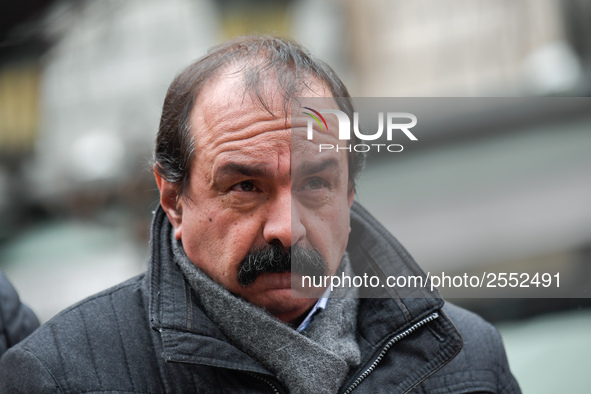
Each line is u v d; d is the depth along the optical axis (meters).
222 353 1.74
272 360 1.76
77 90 7.10
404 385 1.84
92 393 1.75
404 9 6.38
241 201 1.73
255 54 1.84
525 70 5.88
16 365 1.79
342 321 1.87
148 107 6.75
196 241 1.79
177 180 1.83
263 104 1.73
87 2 6.75
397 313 1.89
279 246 1.73
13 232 6.76
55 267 6.39
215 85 1.79
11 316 2.17
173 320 1.76
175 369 1.81
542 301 3.64
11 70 6.45
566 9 5.88
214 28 6.63
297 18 6.27
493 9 6.10
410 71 6.34
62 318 1.88
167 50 7.07
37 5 5.66
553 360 3.44
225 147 1.71
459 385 1.98
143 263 6.25
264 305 1.79
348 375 1.85
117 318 1.90
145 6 7.10
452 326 1.85
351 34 6.46
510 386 2.10
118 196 6.41
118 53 7.11
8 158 6.80
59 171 6.68
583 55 5.73
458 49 6.22
